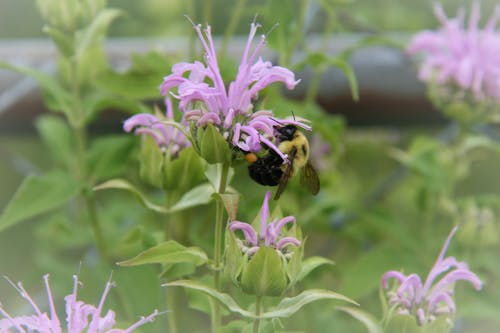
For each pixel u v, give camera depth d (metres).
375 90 0.56
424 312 0.44
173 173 0.46
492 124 0.59
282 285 0.42
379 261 0.52
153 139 0.46
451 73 0.55
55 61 0.55
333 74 0.56
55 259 0.57
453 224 0.56
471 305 0.54
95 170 0.53
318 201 0.59
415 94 0.56
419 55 0.57
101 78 0.49
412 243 0.55
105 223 0.57
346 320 0.53
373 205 0.58
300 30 0.53
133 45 0.57
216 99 0.42
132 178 0.59
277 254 0.41
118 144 0.53
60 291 0.54
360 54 0.56
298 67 0.49
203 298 0.46
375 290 0.54
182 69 0.42
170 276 0.45
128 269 0.47
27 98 0.55
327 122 0.55
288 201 0.57
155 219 0.57
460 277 0.44
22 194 0.48
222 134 0.42
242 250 0.42
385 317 0.44
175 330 0.47
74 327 0.42
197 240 0.51
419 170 0.56
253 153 0.42
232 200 0.42
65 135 0.56
